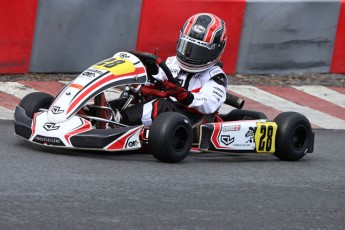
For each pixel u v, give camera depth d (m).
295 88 35.16
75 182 18.19
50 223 14.92
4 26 30.89
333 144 27.58
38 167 19.42
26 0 31.00
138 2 33.00
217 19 23.53
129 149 21.08
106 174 19.27
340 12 37.03
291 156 23.80
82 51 32.62
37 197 16.64
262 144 23.44
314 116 31.78
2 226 14.52
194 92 23.19
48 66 32.25
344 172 22.72
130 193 17.67
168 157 21.08
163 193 17.97
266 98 33.34
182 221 15.86
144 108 22.45
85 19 32.31
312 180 21.14
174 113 21.33
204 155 23.84
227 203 17.66
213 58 23.20
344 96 34.97
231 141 22.75
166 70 22.09
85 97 21.28
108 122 21.44
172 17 33.75
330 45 37.22
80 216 15.55
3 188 17.16
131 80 22.00
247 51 35.66
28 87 30.64
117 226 15.12
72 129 20.75
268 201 18.20
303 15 36.28
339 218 17.17
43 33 31.72
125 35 33.12
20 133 21.53
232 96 23.88
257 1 35.12
